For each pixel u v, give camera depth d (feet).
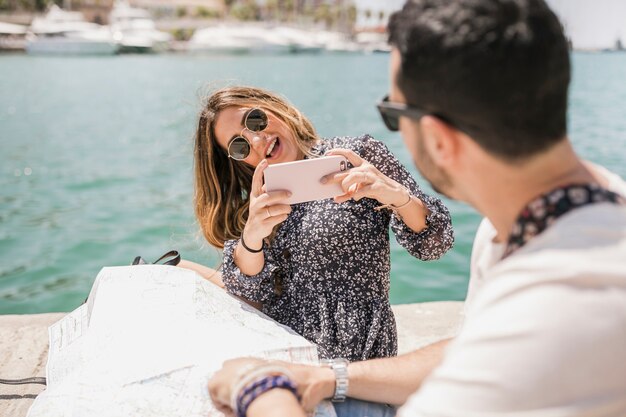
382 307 7.22
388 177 7.61
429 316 11.29
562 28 3.45
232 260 7.36
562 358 3.06
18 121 50.93
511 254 3.65
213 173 8.29
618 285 3.08
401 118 3.83
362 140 7.84
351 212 7.26
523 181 3.61
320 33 311.06
